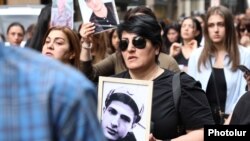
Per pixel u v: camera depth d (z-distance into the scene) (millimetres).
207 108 3615
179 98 3574
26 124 1642
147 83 3494
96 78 4730
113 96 3584
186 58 8070
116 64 4984
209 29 5965
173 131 3584
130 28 3625
